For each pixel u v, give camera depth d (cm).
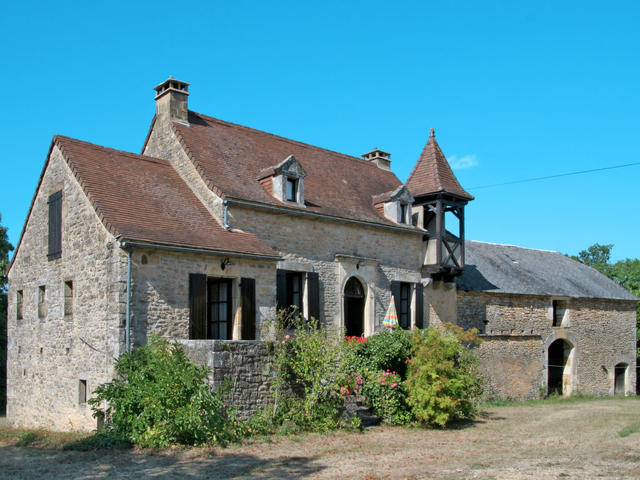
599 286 2783
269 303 1516
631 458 1025
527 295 2380
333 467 967
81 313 1405
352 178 2136
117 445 1095
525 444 1214
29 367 1639
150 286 1306
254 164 1819
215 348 1222
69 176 1514
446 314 2122
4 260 2745
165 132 1777
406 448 1156
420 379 1449
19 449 1125
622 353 2764
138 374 1173
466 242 2650
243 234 1552
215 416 1147
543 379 2389
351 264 1825
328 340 1458
